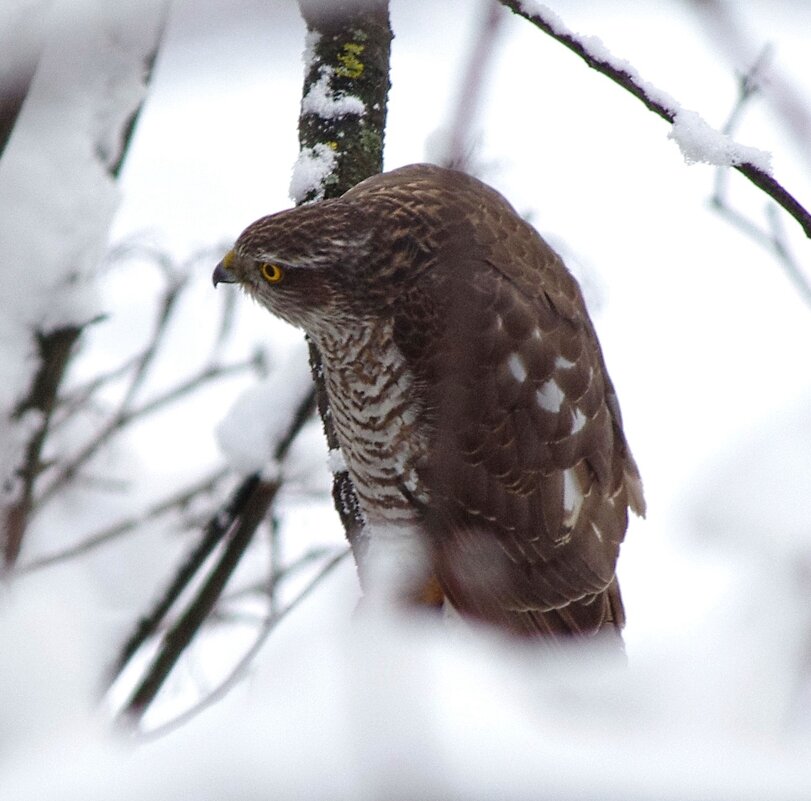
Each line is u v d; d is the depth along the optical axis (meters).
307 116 9.63
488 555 9.02
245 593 9.17
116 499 10.22
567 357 9.12
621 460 9.50
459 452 8.93
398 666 3.95
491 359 8.87
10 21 3.83
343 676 3.72
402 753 2.97
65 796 3.25
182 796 3.11
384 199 9.23
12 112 4.04
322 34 9.55
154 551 9.27
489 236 9.16
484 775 3.06
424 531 9.13
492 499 9.01
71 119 6.62
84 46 5.70
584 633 9.07
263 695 3.75
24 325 6.52
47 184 6.63
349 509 9.55
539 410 8.99
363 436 9.30
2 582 5.92
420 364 8.98
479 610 9.05
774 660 3.89
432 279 8.98
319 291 9.21
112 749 3.80
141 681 6.87
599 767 3.13
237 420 7.96
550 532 9.06
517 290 9.01
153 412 11.63
